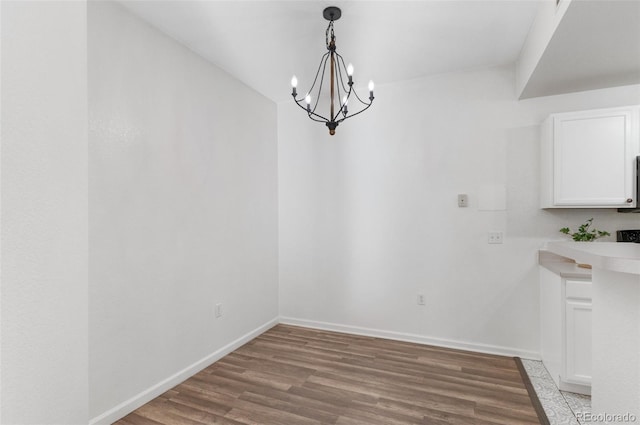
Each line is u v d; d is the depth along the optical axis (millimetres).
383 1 2131
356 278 3607
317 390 2424
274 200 3910
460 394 2350
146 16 2264
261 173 3672
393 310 3445
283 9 2209
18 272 591
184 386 2496
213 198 2949
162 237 2438
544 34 2088
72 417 688
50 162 650
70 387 684
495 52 2820
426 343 3297
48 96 649
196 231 2756
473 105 3133
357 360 2928
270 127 3859
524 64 2691
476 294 3123
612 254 1117
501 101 3043
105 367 2035
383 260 3486
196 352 2736
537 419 2053
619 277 1319
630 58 2205
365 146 3562
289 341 3391
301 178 3867
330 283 3734
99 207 2008
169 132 2506
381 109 3490
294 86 2160
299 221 3883
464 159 3164
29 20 615
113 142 2090
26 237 605
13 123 585
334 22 2352
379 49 2758
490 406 2197
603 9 1656
